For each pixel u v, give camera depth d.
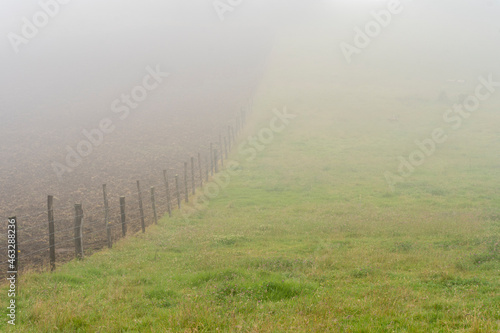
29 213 19.22
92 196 22.73
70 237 15.24
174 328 6.59
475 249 12.38
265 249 13.19
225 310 7.38
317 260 11.27
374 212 18.97
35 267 11.61
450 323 6.73
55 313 7.18
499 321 6.55
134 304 8.13
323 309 7.30
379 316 7.02
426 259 11.45
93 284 9.62
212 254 12.30
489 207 19.83
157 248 13.66
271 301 8.06
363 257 11.73
